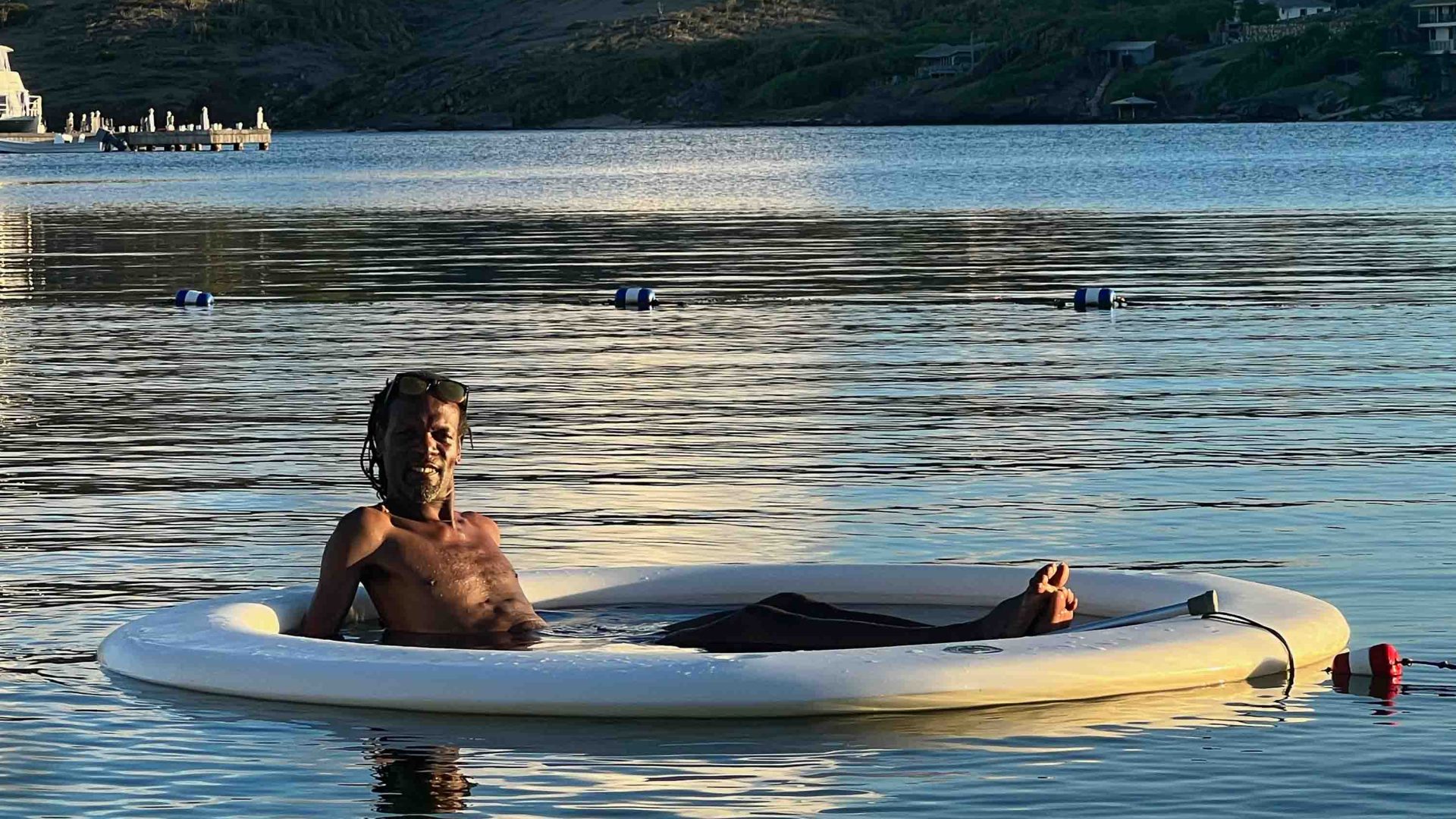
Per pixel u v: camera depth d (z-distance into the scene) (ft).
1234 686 21.20
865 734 19.31
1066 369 53.26
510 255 102.06
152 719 20.22
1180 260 93.09
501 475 37.27
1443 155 257.14
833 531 31.60
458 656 20.80
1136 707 20.31
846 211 146.72
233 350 60.18
